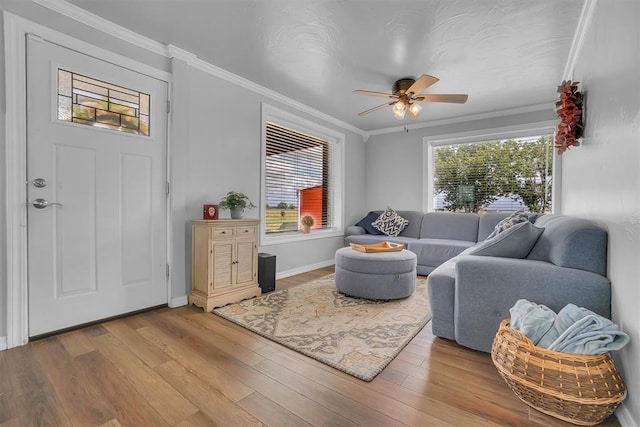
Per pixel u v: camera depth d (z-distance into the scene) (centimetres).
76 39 211
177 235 270
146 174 253
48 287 203
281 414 131
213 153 299
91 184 222
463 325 188
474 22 220
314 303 277
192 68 280
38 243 198
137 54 245
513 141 425
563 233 173
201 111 288
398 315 248
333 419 128
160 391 146
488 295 180
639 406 113
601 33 172
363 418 129
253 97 339
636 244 118
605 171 164
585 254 161
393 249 315
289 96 373
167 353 183
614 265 146
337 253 314
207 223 259
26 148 192
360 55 270
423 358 181
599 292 151
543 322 141
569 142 234
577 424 126
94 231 224
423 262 397
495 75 307
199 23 226
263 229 355
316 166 458
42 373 159
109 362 172
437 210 488
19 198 189
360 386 152
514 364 136
